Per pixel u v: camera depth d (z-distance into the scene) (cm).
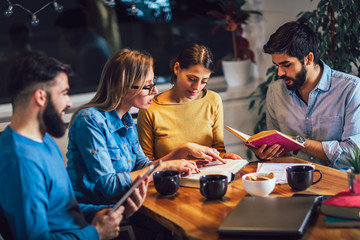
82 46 316
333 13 269
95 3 311
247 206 140
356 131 208
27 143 133
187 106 222
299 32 200
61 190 143
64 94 141
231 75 336
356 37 262
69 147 180
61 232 140
